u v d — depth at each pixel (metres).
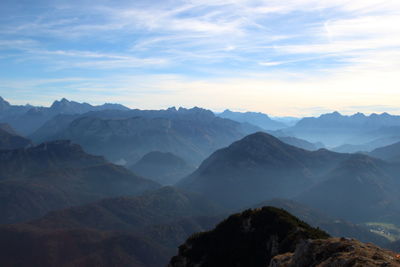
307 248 57.91
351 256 48.03
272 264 65.44
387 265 43.53
